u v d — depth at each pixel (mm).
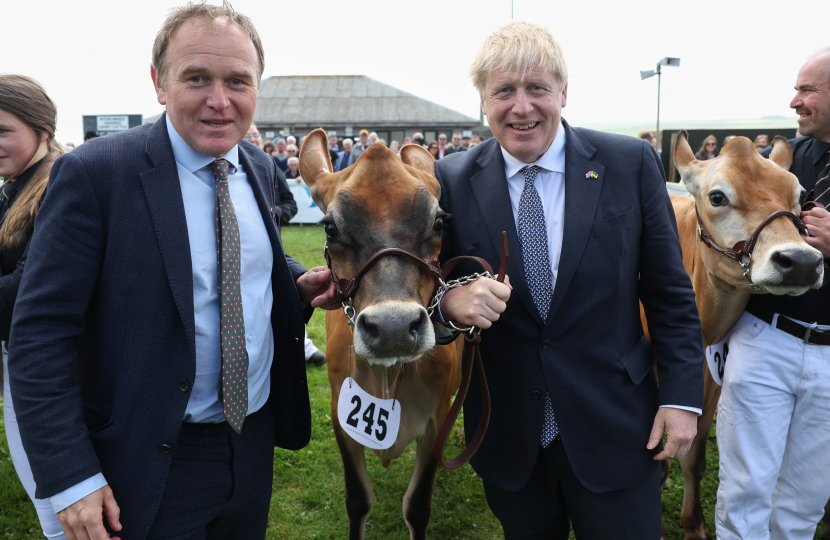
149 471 1571
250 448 1803
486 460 2049
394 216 1889
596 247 1881
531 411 1935
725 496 2441
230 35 1578
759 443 2365
